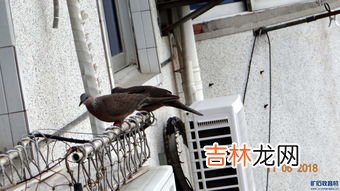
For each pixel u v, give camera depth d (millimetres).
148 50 6504
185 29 7090
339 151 8383
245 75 7957
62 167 3615
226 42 7906
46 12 3934
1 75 3457
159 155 5906
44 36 3867
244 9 8062
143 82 5918
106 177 3055
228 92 7965
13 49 3449
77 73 4301
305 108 8227
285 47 8086
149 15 6492
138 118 3457
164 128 6105
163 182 3404
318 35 8219
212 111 5020
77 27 4016
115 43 6355
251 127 8023
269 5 8070
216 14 8016
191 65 7113
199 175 5090
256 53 7961
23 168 3172
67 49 4191
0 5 3434
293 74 8148
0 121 3461
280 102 8125
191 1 6891
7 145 3461
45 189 3158
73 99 4152
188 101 7125
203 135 5055
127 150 3645
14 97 3457
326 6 7977
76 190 2877
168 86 6957
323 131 8305
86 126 4262
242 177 5055
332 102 8312
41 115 3662
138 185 3293
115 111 3176
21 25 3594
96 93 4031
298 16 8023
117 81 5984
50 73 3869
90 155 2945
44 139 3432
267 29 7906
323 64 8250
